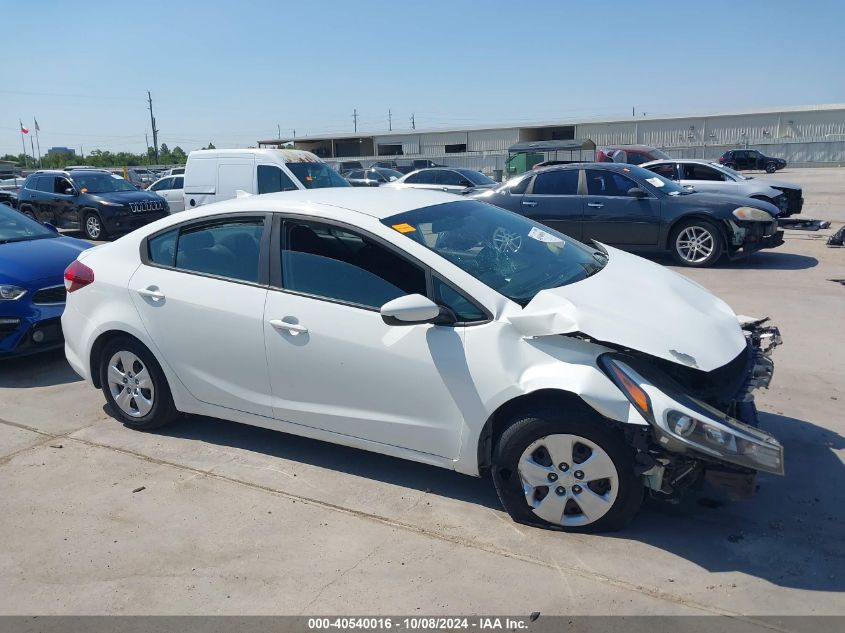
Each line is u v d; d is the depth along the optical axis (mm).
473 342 3412
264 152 13609
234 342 4098
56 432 4797
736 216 9781
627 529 3412
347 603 2945
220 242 4242
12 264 6145
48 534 3541
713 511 3568
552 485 3355
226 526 3562
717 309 3816
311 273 3898
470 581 3059
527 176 11219
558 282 3756
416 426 3615
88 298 4707
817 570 3080
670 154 49625
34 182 17422
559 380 3188
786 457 4109
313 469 4152
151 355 4531
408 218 3920
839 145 45219
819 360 5770
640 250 10508
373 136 56656
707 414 3031
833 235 11727
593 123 52125
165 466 4242
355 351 3695
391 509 3680
